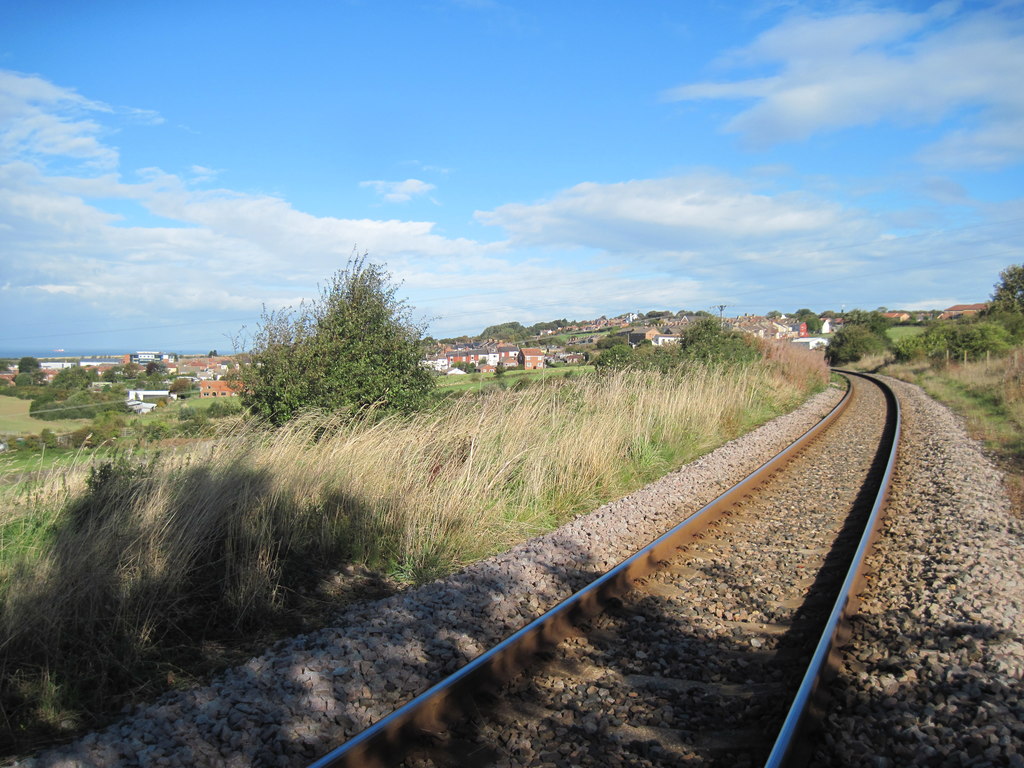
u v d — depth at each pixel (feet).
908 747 12.03
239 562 21.42
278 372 37.35
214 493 22.77
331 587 21.94
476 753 12.34
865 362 252.01
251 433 30.22
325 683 14.90
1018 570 21.86
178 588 19.71
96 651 16.29
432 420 36.35
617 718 13.46
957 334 164.25
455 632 17.79
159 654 16.98
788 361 118.11
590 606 19.04
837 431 63.36
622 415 45.80
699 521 28.09
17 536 21.18
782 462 43.83
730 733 12.85
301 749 12.73
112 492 23.07
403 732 12.48
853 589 19.98
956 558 22.91
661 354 83.87
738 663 15.84
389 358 39.83
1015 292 213.46
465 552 25.22
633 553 25.25
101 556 18.48
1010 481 37.14
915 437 57.62
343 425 33.68
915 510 31.14
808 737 12.40
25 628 15.74
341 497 25.95
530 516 30.40
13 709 14.30
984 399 87.92
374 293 41.22
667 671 15.52
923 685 14.34
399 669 15.75
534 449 34.71
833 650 15.75
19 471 25.29
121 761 12.30
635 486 37.93
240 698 14.38
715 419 57.36
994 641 16.26
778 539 26.99
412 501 26.37
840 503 33.47
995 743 11.78
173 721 13.67
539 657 16.10
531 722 13.35
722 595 20.75
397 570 23.67
